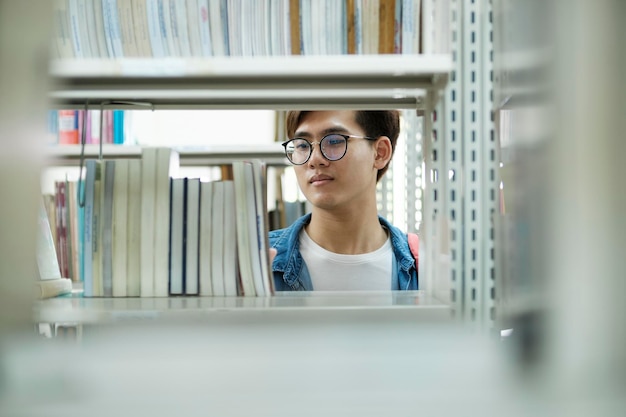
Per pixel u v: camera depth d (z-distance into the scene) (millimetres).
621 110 660
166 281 941
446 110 862
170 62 792
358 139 1364
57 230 1692
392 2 901
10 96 735
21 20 737
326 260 1457
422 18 904
